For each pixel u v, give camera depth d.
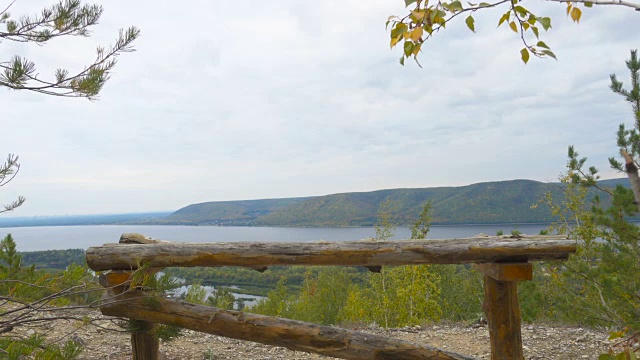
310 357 5.40
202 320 3.85
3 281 3.34
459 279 16.89
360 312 12.53
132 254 3.84
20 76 3.37
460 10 1.76
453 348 6.02
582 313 7.64
